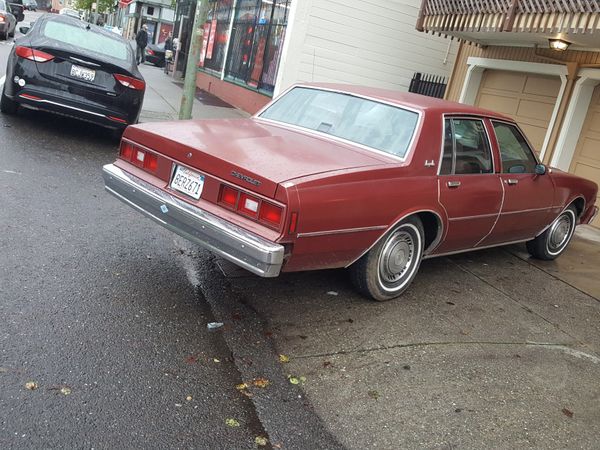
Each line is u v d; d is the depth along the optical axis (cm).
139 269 470
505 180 549
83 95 820
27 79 802
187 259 509
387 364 390
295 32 1351
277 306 448
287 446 300
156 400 317
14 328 355
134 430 291
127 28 5278
